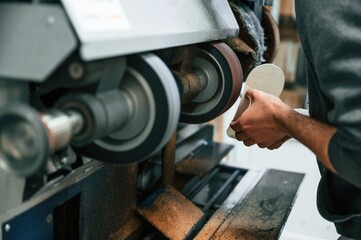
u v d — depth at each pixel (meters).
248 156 2.31
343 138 0.69
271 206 1.16
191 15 0.79
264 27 1.36
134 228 1.04
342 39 0.69
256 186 1.30
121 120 0.64
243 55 1.16
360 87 0.67
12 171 0.50
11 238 0.69
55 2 0.52
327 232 2.12
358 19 0.69
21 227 0.71
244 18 1.14
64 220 0.89
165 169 1.18
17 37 0.52
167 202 1.11
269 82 1.00
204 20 0.84
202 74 0.99
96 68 0.58
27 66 0.51
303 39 0.80
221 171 1.56
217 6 0.96
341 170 0.74
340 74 0.69
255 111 0.90
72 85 0.60
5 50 0.52
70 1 0.51
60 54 0.50
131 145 0.68
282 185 1.32
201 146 1.54
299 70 2.38
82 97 0.58
